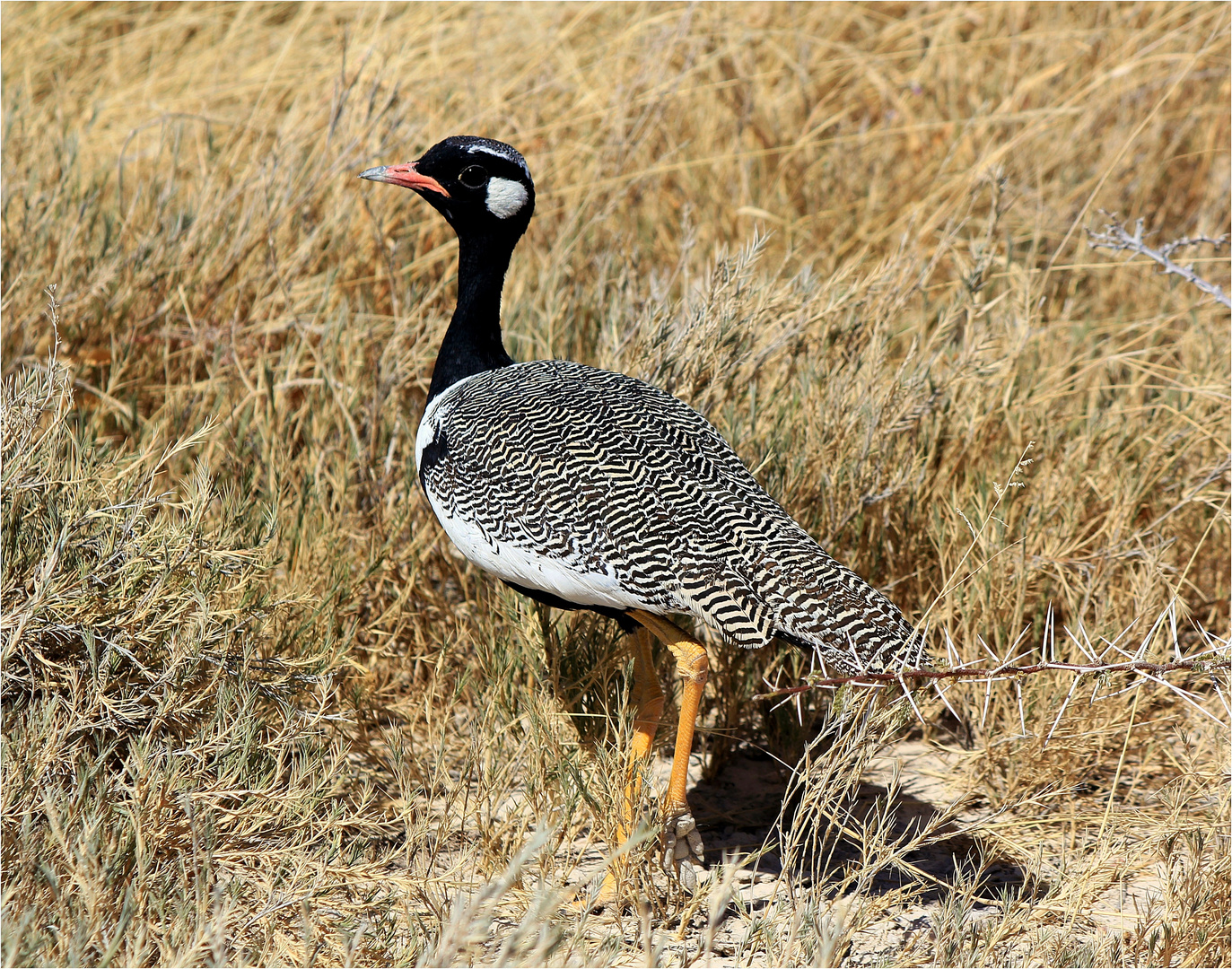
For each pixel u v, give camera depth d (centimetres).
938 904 682
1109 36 1527
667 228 1336
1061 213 1298
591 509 649
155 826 590
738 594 625
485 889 506
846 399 884
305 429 960
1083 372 1013
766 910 645
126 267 1058
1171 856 680
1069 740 757
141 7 1614
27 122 1277
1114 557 863
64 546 645
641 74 1383
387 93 1243
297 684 707
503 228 797
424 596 860
